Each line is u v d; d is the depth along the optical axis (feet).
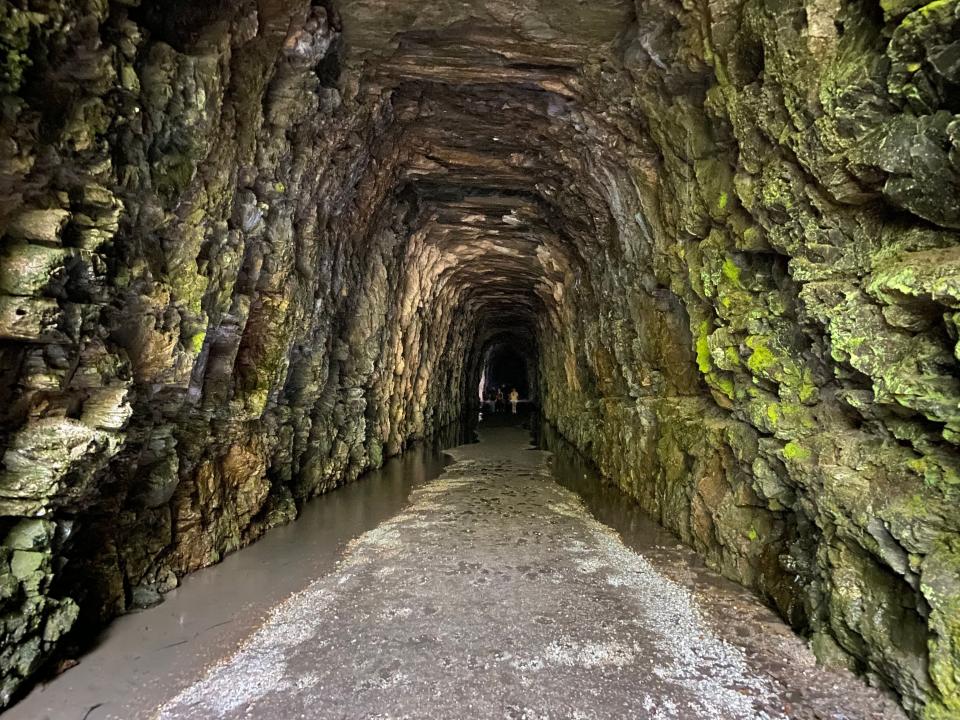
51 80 11.23
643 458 31.04
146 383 15.89
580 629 16.55
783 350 16.88
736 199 18.45
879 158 11.88
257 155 19.84
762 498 19.01
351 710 12.69
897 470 12.35
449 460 47.98
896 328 12.25
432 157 33.17
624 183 27.89
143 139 13.85
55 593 14.33
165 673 13.96
